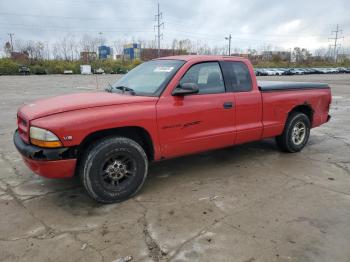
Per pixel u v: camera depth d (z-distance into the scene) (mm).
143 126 3701
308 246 2814
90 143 3553
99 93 4293
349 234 3004
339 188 4090
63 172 3354
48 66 55250
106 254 2723
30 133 3340
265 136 5047
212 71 4398
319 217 3328
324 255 2688
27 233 3051
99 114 3436
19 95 16578
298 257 2664
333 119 9281
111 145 3525
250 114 4727
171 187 4141
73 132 3279
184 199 3779
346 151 5773
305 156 5465
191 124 4098
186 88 3844
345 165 4984
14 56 61719
